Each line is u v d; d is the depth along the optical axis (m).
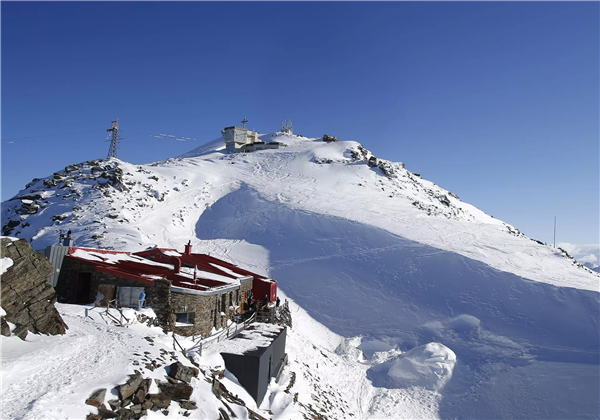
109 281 22.84
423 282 51.56
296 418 19.56
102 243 57.59
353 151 135.75
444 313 45.94
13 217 72.69
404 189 108.81
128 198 79.94
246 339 22.95
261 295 36.38
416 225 71.12
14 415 10.27
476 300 46.53
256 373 18.81
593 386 30.77
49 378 12.45
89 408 11.50
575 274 51.84
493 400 31.77
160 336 19.11
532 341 38.66
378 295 50.75
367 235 65.69
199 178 100.62
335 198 88.56
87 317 19.23
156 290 22.12
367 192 98.06
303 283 55.03
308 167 115.81
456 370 35.72
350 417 26.31
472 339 40.88
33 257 16.45
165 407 13.48
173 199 87.06
